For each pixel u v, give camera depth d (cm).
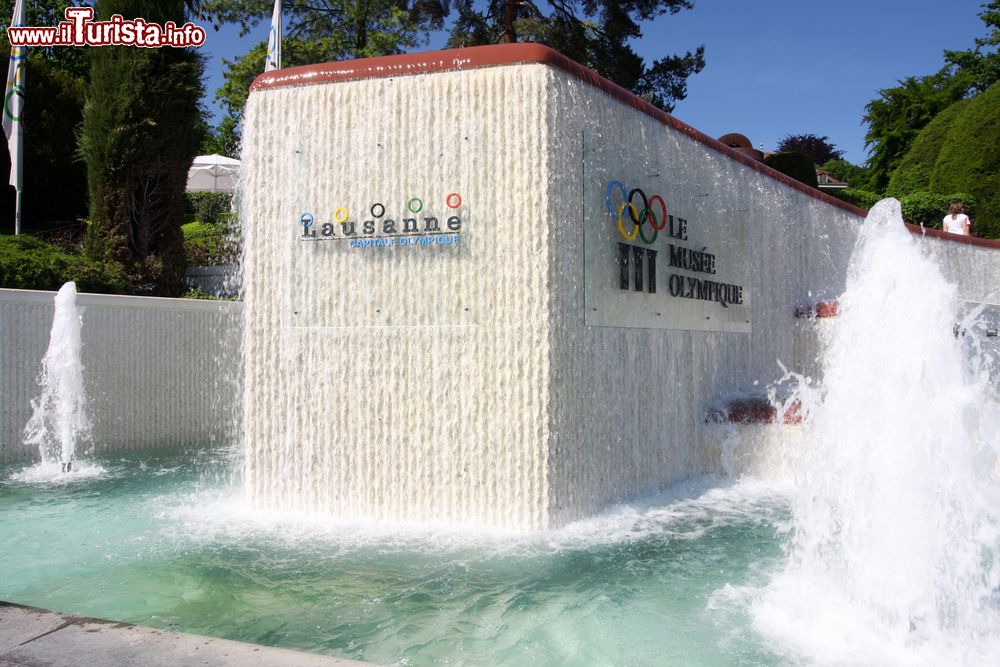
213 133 3114
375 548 450
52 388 768
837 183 4850
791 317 885
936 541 376
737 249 764
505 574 402
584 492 517
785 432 652
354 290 521
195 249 1440
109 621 292
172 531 490
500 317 491
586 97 532
